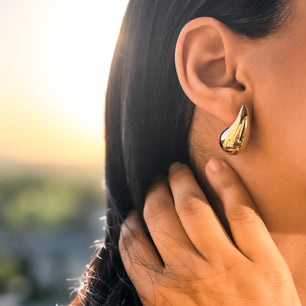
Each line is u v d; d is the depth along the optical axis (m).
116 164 0.44
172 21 0.39
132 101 0.41
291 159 0.36
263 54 0.36
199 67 0.37
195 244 0.38
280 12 0.36
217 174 0.38
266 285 0.37
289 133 0.36
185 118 0.40
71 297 0.47
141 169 0.41
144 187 0.41
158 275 0.38
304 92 0.35
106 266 0.42
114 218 0.44
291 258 0.38
